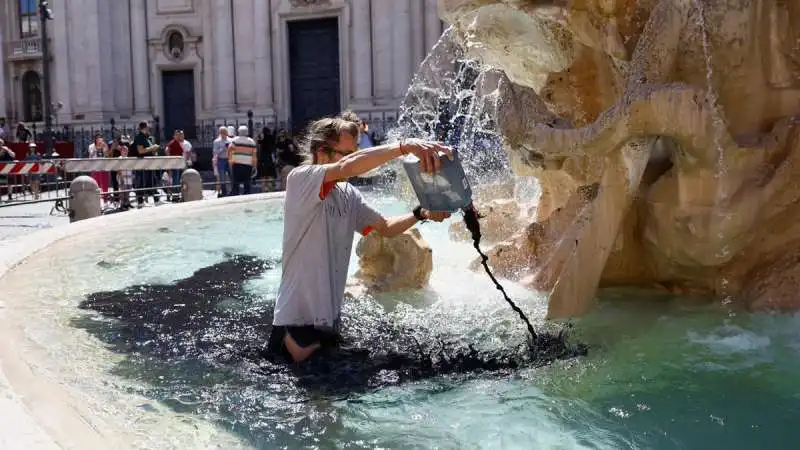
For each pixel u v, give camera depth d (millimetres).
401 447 2836
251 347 4160
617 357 3781
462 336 4219
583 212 5008
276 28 30734
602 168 4629
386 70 29094
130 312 5012
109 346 4195
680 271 4793
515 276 5766
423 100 11289
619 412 3107
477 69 7531
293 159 23172
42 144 27219
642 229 4859
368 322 4527
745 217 4355
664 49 4520
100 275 6352
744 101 4691
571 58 5484
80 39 33188
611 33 4938
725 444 2799
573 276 4531
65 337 4363
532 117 5039
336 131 4086
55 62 35000
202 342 4273
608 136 4359
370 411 3199
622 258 5027
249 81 31719
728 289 4707
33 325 4602
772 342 3953
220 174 21203
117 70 33656
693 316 4441
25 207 17094
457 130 11117
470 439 2898
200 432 2961
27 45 36031
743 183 4426
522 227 6711
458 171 3764
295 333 3908
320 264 3916
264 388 3500
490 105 6430
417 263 5359
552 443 2842
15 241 7645
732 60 4629
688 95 4176
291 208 3906
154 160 15992
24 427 2600
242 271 6570
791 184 4488
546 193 6000
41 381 3438
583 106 5562
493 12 5320
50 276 6242
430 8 28422
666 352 3832
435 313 4719
